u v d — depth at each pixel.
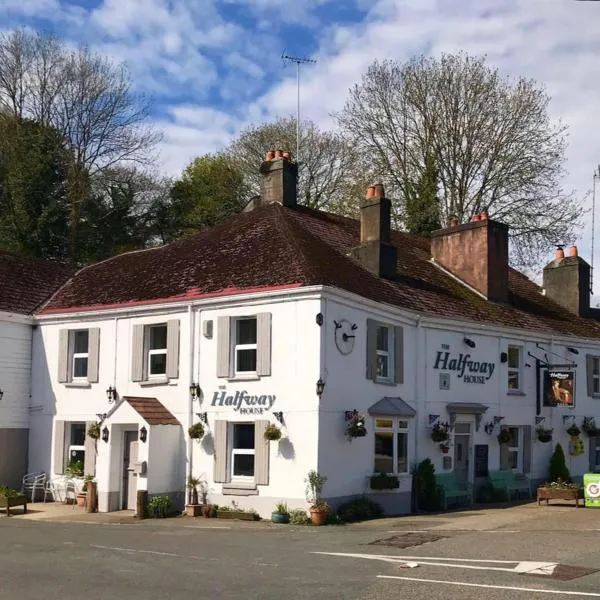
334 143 49.06
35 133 42.31
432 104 41.16
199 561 13.11
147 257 27.39
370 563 12.89
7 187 41.59
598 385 30.78
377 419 21.73
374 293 22.55
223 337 21.55
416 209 40.34
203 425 21.58
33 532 17.30
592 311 33.09
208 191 50.38
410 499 22.42
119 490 22.27
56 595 10.45
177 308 22.58
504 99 40.44
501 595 10.38
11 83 42.59
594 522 18.56
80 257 43.56
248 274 22.14
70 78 43.81
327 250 24.44
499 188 40.16
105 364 23.91
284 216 25.77
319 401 19.75
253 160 50.38
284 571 12.14
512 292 30.89
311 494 19.47
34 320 25.47
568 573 11.95
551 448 28.02
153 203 49.47
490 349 26.05
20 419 24.97
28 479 24.73
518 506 23.19
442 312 24.50
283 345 20.50
